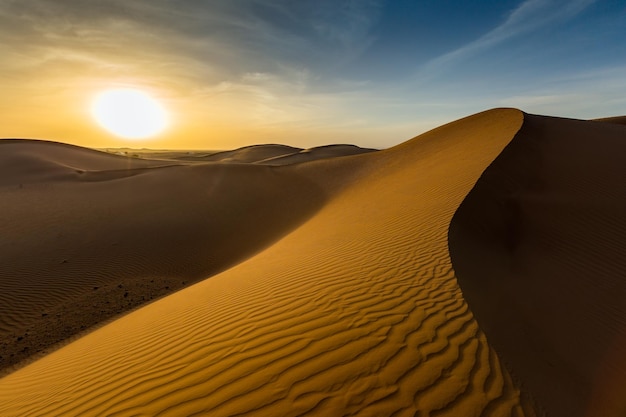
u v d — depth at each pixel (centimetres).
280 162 6881
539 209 902
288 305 458
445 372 309
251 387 297
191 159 9250
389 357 327
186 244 1495
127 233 1533
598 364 429
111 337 553
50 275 1136
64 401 354
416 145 2697
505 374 321
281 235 1513
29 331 840
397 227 853
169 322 512
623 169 1094
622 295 607
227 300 541
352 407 269
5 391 488
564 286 625
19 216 1677
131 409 298
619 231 809
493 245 774
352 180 2403
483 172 1068
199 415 273
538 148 1289
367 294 466
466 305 428
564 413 317
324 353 336
